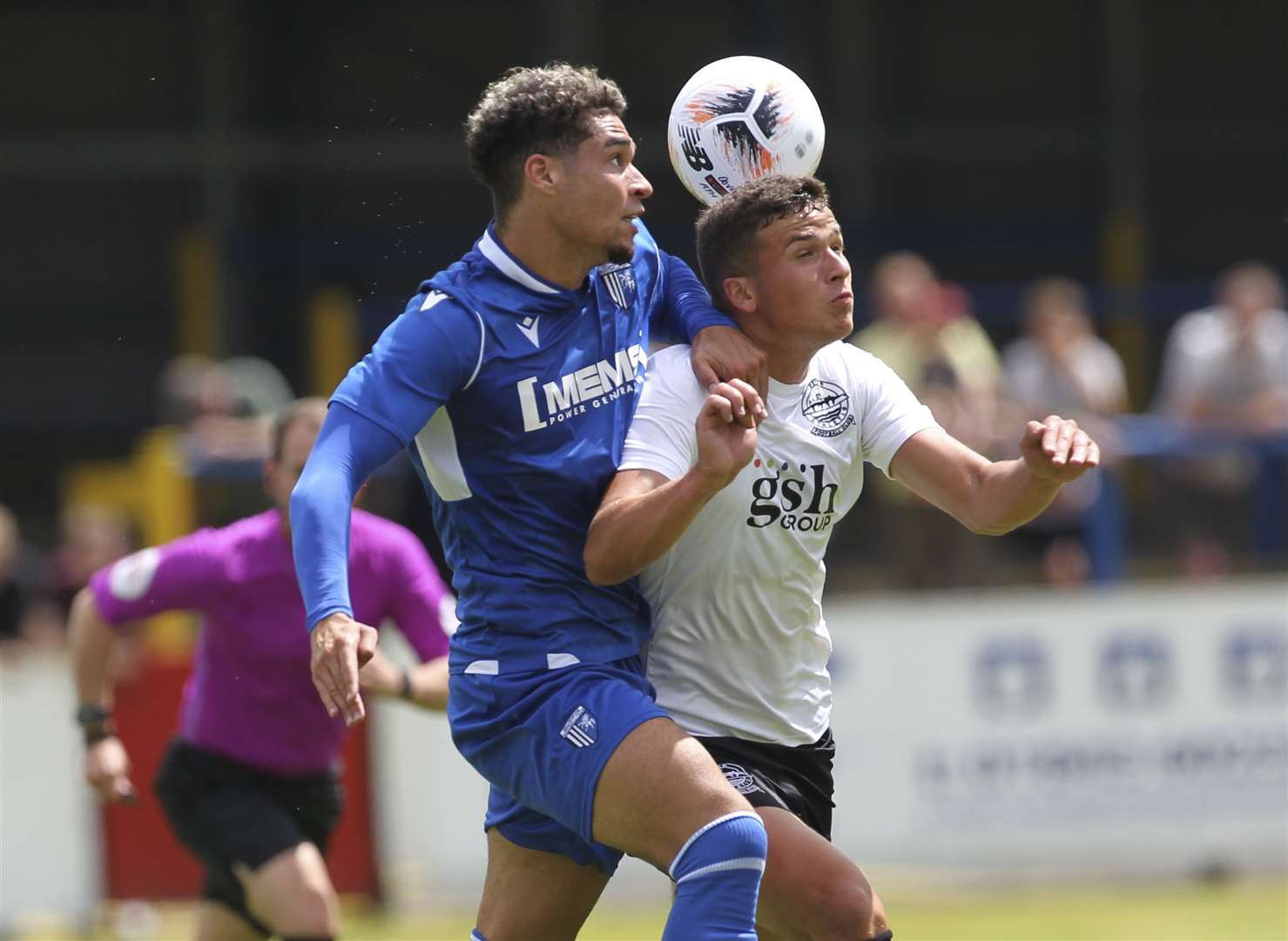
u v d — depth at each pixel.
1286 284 63.50
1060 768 30.08
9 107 61.88
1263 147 63.78
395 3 61.53
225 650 18.78
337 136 61.31
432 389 12.67
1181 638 30.28
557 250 12.95
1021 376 33.44
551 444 13.02
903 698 30.06
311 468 12.43
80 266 62.25
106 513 35.16
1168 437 32.56
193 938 19.22
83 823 28.28
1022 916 26.86
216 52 61.56
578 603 13.05
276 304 59.59
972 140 63.00
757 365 13.15
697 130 14.55
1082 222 62.31
